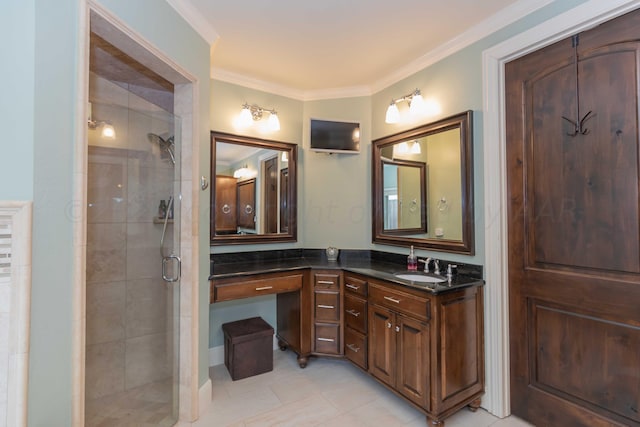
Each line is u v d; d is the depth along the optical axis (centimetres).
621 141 142
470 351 184
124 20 135
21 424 106
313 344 247
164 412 181
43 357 111
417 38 210
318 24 195
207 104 200
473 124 200
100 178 158
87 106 121
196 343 184
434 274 208
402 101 252
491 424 177
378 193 274
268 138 279
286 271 239
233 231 262
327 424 178
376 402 200
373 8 179
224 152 259
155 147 181
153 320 182
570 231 160
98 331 159
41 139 109
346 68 253
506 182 186
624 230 142
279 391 213
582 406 156
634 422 139
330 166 295
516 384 183
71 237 117
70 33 117
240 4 175
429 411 170
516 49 177
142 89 198
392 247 262
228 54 231
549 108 168
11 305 105
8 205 103
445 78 219
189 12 177
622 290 142
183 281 183
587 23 150
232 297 217
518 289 182
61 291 115
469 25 196
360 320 224
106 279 163
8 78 105
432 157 227
